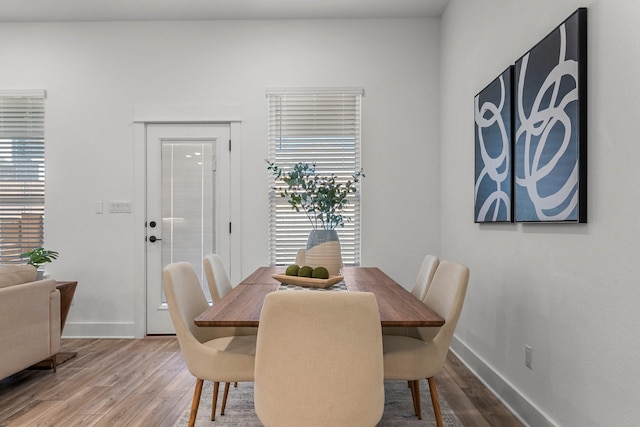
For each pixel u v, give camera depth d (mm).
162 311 4121
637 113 1465
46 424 2270
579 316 1806
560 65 1895
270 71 4113
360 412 1434
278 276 2334
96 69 4113
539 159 2088
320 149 4105
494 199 2658
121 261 4090
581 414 1791
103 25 4121
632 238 1487
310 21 4121
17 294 2678
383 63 4105
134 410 2447
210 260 2740
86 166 4105
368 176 4102
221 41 4117
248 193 4105
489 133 2740
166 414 2395
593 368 1710
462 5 3387
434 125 4094
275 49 4117
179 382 2895
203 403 2553
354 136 4105
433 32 4102
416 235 4090
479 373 2979
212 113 4090
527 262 2279
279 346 1411
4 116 4098
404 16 4070
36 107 4102
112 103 4109
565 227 1914
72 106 4105
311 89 4078
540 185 2078
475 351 3125
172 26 4121
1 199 4109
